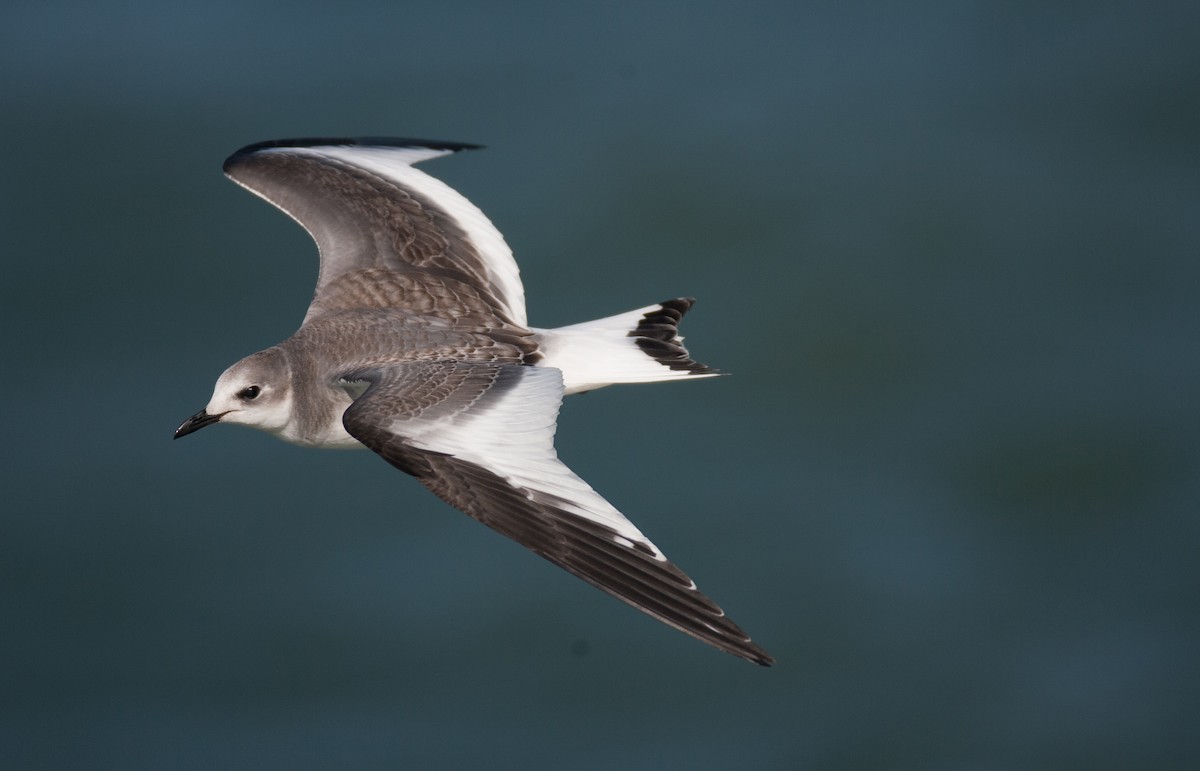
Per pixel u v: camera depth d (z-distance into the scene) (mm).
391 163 15875
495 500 10523
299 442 13617
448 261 14562
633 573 9977
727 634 9656
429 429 11070
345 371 12852
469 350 13055
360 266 14469
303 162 15938
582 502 10406
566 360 13305
